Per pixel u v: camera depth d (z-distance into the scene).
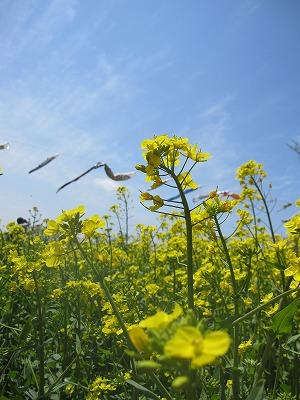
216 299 0.52
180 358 0.13
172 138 0.29
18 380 0.45
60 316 0.52
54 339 0.47
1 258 0.74
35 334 0.47
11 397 0.40
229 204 0.35
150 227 0.83
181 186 0.29
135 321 0.47
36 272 0.50
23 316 0.57
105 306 0.50
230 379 0.39
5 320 0.53
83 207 0.30
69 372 0.46
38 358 0.44
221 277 0.49
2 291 0.58
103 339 0.51
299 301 0.26
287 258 0.39
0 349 0.44
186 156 0.29
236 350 0.32
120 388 0.45
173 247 0.60
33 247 0.69
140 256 0.92
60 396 0.45
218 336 0.13
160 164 0.28
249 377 0.37
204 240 0.74
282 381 0.41
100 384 0.41
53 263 0.30
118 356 0.49
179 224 0.57
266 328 0.31
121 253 0.77
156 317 0.15
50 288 0.57
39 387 0.42
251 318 0.47
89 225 0.29
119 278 0.66
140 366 0.14
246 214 0.62
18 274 0.50
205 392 0.33
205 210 0.35
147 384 0.37
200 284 0.48
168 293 0.62
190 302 0.27
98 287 0.53
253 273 0.59
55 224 0.30
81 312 0.58
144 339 0.16
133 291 0.53
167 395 0.22
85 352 0.49
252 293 0.55
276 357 0.41
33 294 0.57
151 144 0.29
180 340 0.13
